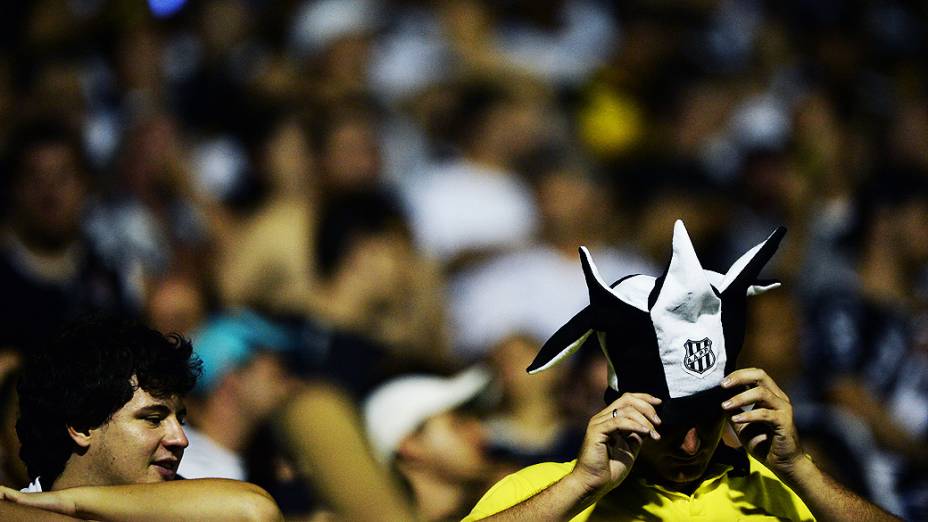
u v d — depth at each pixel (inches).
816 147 1336.1
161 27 1286.9
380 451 652.1
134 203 1027.3
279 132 1060.5
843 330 985.5
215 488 438.6
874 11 1608.0
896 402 965.8
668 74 1375.5
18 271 824.3
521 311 999.6
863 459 780.6
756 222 1179.9
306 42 1258.6
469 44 1311.5
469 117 1187.9
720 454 461.4
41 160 837.2
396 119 1224.8
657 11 1438.2
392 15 1331.2
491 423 776.9
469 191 1095.6
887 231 1126.4
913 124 1283.2
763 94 1429.6
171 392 451.8
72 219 852.6
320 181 1030.4
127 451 444.5
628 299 430.0
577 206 1101.1
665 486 455.8
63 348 448.5
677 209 1082.7
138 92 1192.8
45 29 1210.0
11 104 1123.3
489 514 461.4
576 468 427.5
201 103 1187.3
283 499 621.3
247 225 994.1
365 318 882.1
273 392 653.3
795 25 1545.3
